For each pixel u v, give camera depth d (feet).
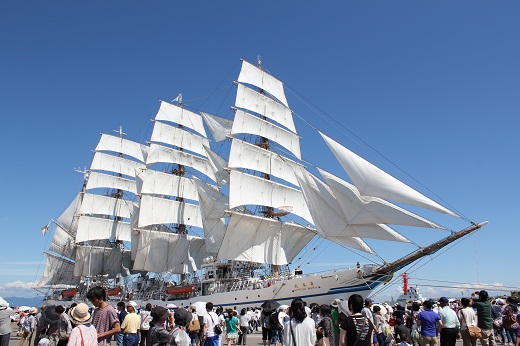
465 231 126.41
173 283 273.13
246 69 234.17
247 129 225.97
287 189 226.17
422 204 118.93
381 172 127.65
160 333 40.98
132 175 355.36
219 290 200.64
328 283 151.94
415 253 136.67
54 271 327.88
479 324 57.21
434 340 52.03
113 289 284.00
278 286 164.35
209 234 246.47
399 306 82.28
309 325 39.55
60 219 340.18
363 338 36.76
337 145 135.85
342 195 140.87
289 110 247.91
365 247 147.13
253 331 138.72
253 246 204.74
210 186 255.70
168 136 303.89
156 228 287.89
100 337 38.27
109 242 333.01
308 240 216.54
